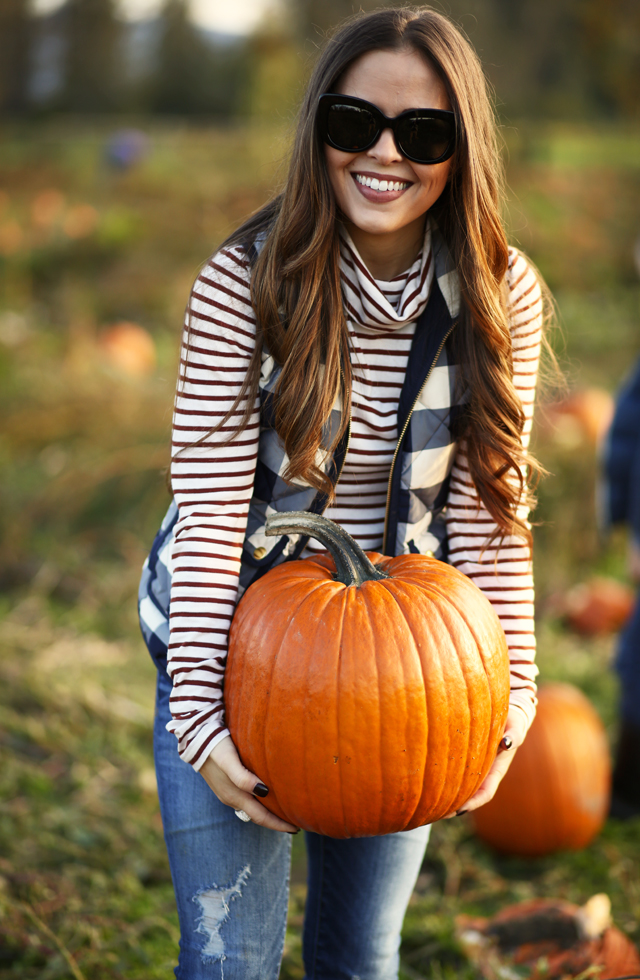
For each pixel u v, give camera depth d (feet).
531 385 5.54
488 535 5.56
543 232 41.57
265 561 5.30
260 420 5.12
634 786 10.37
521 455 5.35
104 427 19.06
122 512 17.93
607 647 14.48
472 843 10.11
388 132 4.73
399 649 4.59
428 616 4.73
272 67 72.79
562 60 85.87
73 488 17.81
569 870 9.55
